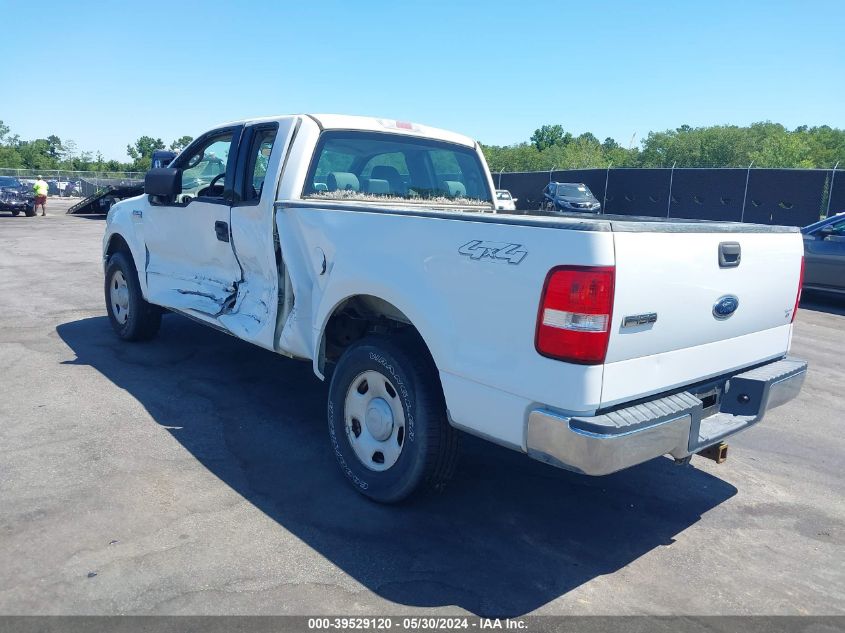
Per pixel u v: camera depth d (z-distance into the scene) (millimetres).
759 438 5242
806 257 11477
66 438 4520
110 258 7012
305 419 5055
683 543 3617
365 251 3725
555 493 4121
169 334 7375
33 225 23484
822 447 5086
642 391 3066
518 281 2967
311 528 3541
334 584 3066
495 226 3080
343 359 3936
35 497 3711
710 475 4512
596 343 2803
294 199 4457
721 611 3033
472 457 4594
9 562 3115
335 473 4195
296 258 4336
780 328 3977
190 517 3582
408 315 3463
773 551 3580
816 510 4062
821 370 7297
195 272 5660
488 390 3121
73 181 51875
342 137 4844
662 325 3068
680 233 3107
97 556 3186
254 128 4941
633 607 3027
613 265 2787
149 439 4562
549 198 26328
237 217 4902
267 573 3121
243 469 4188
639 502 4070
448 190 5746
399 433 3721
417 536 3523
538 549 3479
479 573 3227
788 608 3078
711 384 3543
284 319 4500
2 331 7383
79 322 7906
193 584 3008
